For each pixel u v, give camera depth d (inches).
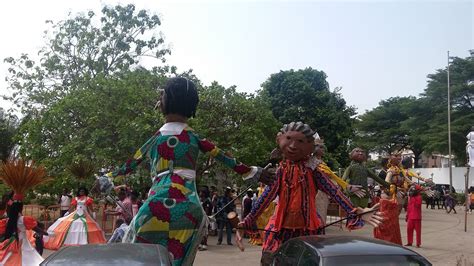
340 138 1194.6
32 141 652.1
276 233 290.8
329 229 709.3
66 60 1037.2
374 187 652.1
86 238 510.0
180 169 214.7
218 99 671.8
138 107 620.7
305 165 293.7
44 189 717.3
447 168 1824.6
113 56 1075.3
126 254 163.0
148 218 202.7
